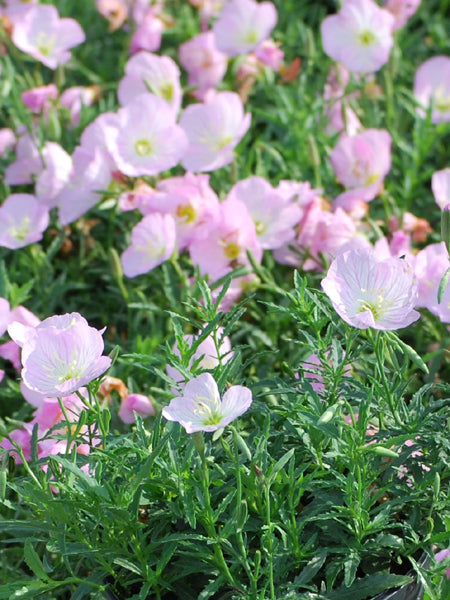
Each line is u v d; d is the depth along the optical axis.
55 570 1.24
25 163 1.63
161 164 1.50
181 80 1.87
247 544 1.17
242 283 1.45
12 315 1.38
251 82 1.77
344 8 1.62
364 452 1.15
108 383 1.34
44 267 1.55
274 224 1.48
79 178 1.53
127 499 1.14
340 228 1.45
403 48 1.86
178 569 1.17
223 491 1.17
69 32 1.71
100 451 1.16
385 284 1.15
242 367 1.25
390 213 1.60
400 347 1.16
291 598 1.14
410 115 1.73
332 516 1.15
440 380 1.43
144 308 1.46
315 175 1.57
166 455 1.17
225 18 1.72
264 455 1.16
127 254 1.47
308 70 1.73
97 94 1.78
